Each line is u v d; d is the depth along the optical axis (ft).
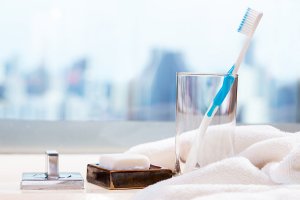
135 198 2.57
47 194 2.93
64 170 3.76
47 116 4.86
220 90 3.01
